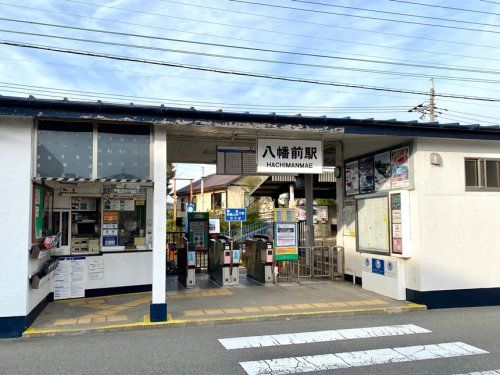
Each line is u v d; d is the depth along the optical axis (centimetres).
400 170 950
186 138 1013
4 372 520
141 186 1046
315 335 679
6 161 693
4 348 617
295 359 566
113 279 997
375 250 1005
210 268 1233
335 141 1149
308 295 966
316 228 2548
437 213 905
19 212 693
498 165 968
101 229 995
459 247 913
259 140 877
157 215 761
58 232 934
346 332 698
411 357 575
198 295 966
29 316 711
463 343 638
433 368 533
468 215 927
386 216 970
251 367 536
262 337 667
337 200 1218
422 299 878
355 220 1097
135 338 664
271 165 878
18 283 685
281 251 1123
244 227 2244
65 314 796
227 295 965
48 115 688
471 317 809
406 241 905
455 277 905
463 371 522
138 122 751
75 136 739
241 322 762
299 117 804
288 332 697
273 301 902
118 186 1021
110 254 996
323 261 1256
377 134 864
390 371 523
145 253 1041
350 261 1142
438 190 911
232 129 823
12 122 700
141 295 989
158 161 770
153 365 543
